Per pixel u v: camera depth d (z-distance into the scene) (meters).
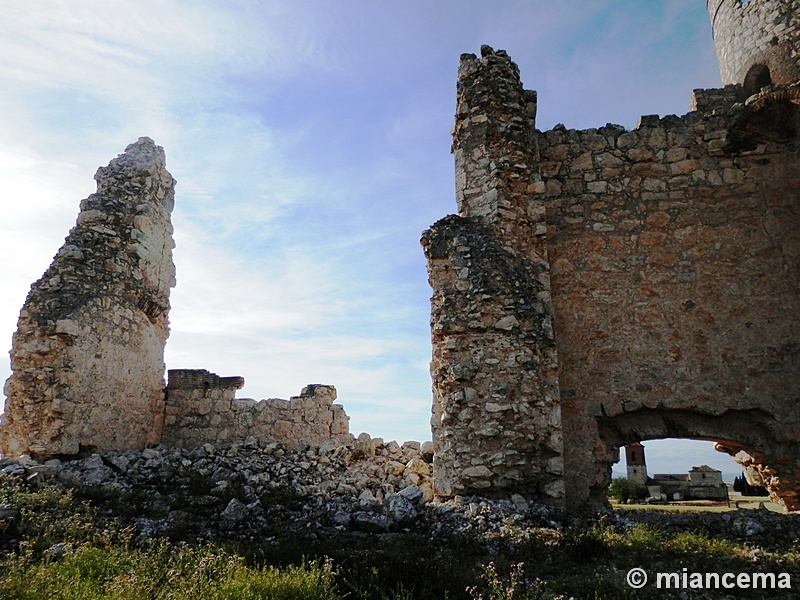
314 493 10.35
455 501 8.97
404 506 8.61
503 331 9.86
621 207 11.28
